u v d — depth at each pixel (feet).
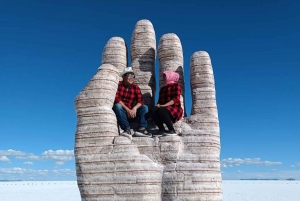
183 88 18.45
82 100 15.65
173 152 15.11
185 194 14.49
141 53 19.12
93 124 15.31
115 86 16.11
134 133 15.89
